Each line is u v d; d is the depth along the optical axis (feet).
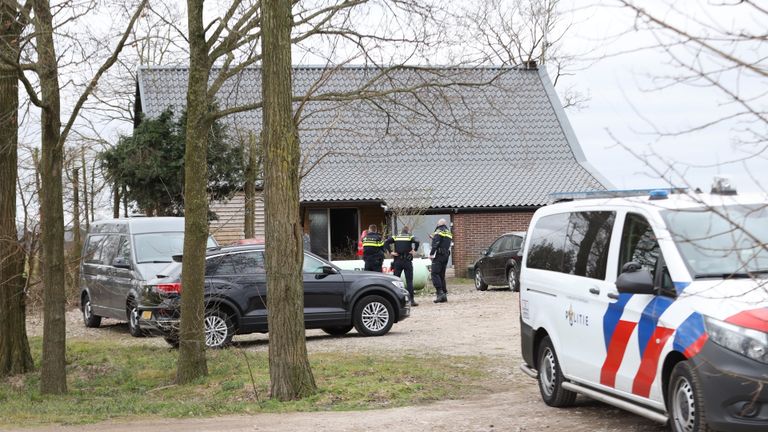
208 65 42.50
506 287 95.86
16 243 49.62
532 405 34.04
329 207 113.60
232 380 42.98
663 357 25.27
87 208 83.30
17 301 50.83
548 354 33.27
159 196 89.97
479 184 115.55
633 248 28.17
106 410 37.76
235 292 54.65
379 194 111.24
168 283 54.75
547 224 34.40
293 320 37.42
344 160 115.96
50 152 42.93
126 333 66.13
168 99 115.55
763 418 22.71
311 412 34.45
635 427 28.99
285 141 36.37
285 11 36.22
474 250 112.98
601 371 29.04
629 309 27.40
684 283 25.27
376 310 58.44
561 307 31.86
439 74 43.47
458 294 89.61
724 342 23.22
